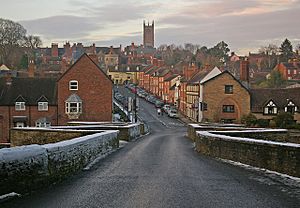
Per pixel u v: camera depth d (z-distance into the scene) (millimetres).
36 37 135625
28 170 9805
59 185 11297
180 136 44375
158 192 10523
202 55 162250
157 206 8992
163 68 126125
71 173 13281
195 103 75562
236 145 17531
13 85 61000
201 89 70375
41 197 9609
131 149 24719
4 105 58844
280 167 14039
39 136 30922
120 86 144250
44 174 10719
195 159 18750
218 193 10469
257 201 9586
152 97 112000
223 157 18969
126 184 11641
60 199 9477
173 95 105062
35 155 10211
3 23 116688
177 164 16609
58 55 187125
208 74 73688
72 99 58125
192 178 12836
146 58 186750
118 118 68625
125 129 34625
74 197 9766
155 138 39562
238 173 14000
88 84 58844
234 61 148875
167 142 32906
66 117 58875
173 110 87375
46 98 59344
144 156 20016
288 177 13094
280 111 63812
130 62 180125
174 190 10812
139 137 42125
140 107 97438
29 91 60312
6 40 116625
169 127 67562
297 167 13023
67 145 12867
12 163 9109
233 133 25312
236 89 69750
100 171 14242
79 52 189500
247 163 16453
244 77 74375
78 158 14383
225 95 69750
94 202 9312
